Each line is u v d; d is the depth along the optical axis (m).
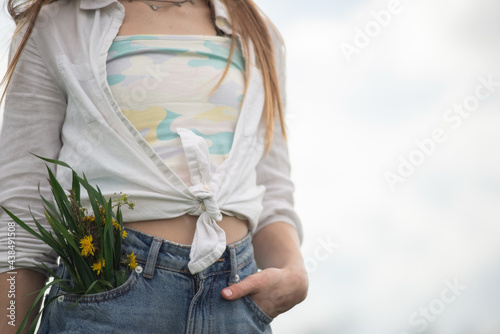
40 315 2.57
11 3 2.75
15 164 2.67
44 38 2.69
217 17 2.81
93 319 2.53
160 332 2.55
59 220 2.62
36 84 2.69
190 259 2.57
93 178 2.62
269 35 2.90
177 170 2.62
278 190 2.96
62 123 2.72
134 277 2.54
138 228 2.59
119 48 2.70
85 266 2.53
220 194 2.63
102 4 2.71
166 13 2.78
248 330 2.64
